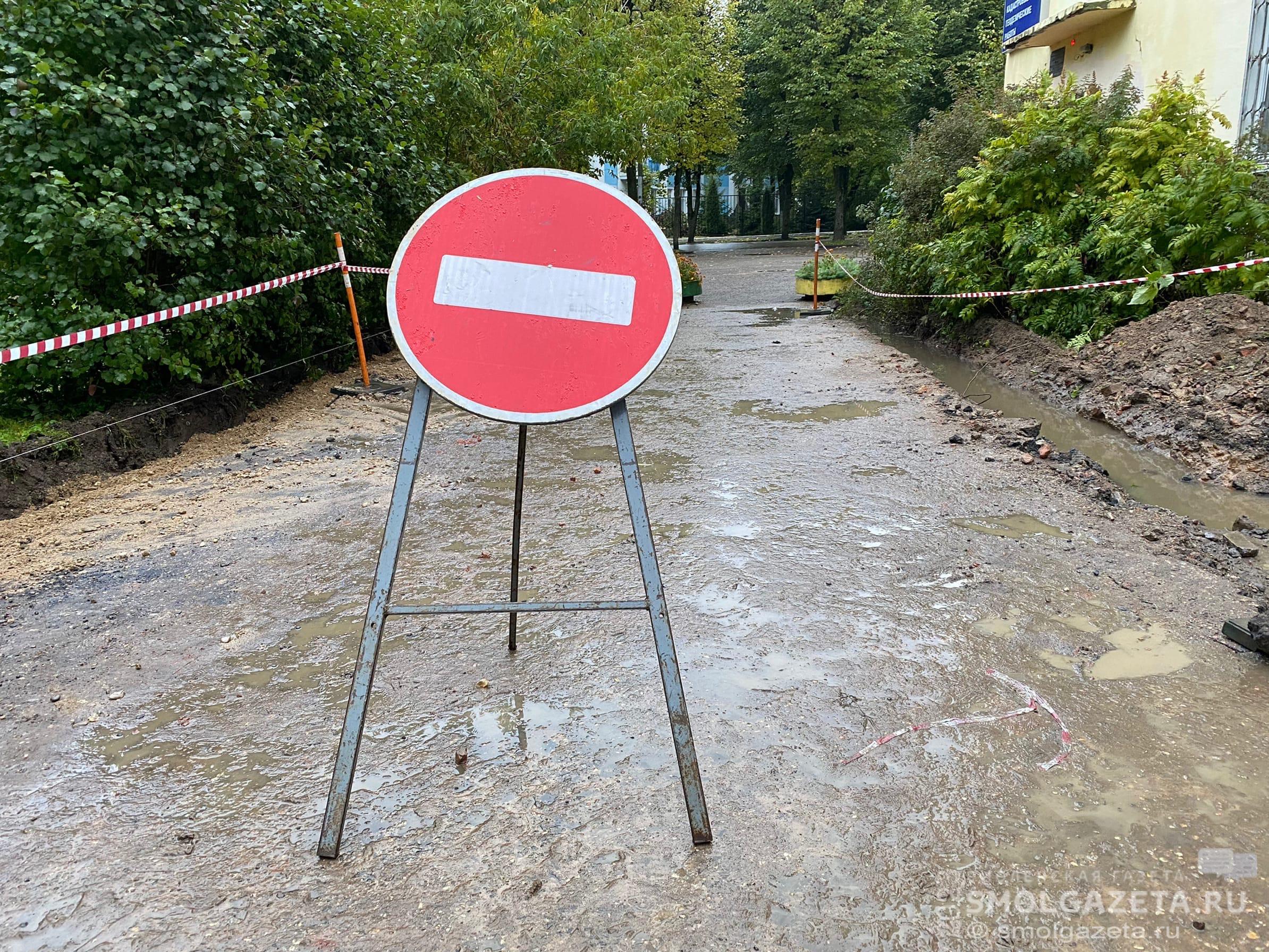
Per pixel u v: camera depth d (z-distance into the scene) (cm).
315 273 781
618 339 219
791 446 604
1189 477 533
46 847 224
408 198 1063
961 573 379
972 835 217
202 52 645
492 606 215
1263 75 1013
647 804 233
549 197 228
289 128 780
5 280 586
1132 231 794
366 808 236
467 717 280
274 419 732
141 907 201
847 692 287
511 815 230
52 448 540
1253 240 745
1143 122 872
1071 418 686
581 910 196
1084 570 380
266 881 209
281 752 265
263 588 387
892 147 3316
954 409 691
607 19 1722
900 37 3228
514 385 217
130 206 596
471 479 550
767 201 4716
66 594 384
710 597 362
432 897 202
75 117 579
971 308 963
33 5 574
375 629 213
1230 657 302
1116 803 228
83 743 273
